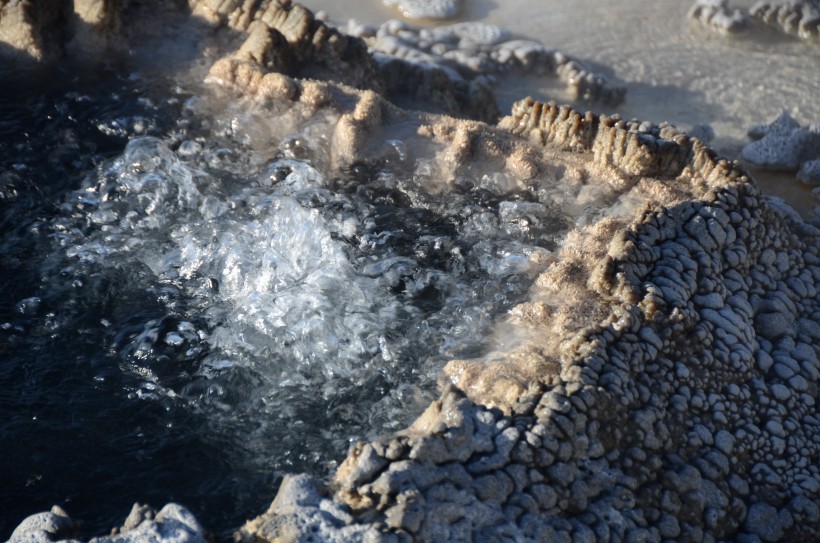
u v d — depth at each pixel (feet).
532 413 10.16
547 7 23.61
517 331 12.14
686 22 23.16
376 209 14.99
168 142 16.12
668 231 12.67
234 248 14.23
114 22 17.63
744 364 11.68
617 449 10.31
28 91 16.97
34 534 9.32
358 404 11.96
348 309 13.20
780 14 22.62
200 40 17.85
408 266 13.85
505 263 13.74
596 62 21.58
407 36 21.44
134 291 13.67
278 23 17.65
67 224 14.67
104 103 16.80
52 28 17.69
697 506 10.47
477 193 15.24
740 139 19.27
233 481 11.00
